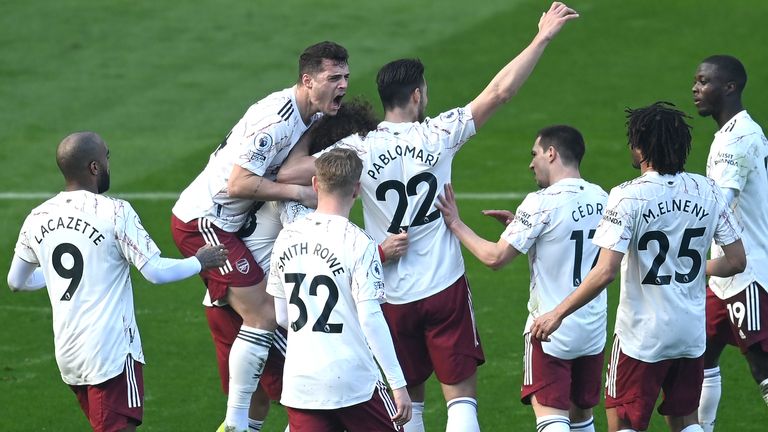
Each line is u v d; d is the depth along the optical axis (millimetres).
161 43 59625
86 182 22172
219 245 22641
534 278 22406
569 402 22234
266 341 23516
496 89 22328
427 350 23156
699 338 21422
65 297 21766
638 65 56500
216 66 57031
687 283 21109
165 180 45219
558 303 22141
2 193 43844
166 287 36438
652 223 20734
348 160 20312
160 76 55969
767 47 57625
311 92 22281
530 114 51969
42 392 29078
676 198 20766
